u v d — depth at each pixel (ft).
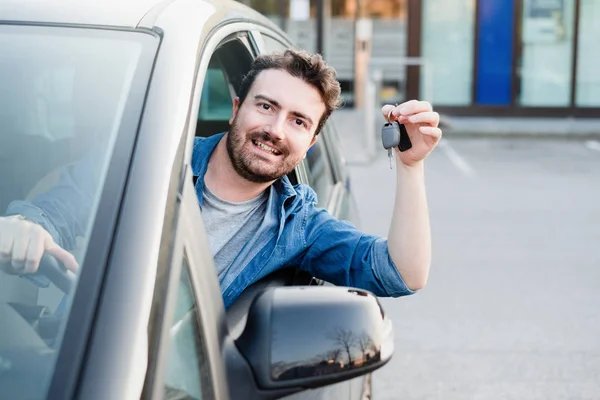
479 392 15.49
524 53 59.57
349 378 5.44
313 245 8.14
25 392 4.33
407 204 7.73
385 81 60.80
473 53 59.57
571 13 59.00
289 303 5.50
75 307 4.56
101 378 4.28
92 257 4.75
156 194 5.06
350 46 60.90
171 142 5.41
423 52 59.82
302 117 7.50
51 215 5.28
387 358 5.59
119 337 4.43
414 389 15.57
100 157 5.37
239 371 5.43
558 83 59.77
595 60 59.52
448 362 16.81
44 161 5.66
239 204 7.77
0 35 6.36
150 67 5.96
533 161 44.86
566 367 16.67
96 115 5.66
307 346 5.35
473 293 21.21
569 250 25.58
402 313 19.70
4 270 5.02
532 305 20.34
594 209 31.91
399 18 60.44
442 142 52.80
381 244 8.02
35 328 4.62
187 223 5.29
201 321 5.26
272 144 7.44
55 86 5.95
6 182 5.65
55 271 4.88
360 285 8.13
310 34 60.80
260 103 7.47
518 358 17.07
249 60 9.88
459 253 25.11
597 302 20.62
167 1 7.03
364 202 33.01
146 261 4.74
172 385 4.66
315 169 11.04
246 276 7.62
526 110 60.03
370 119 45.44
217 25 7.32
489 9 59.11
